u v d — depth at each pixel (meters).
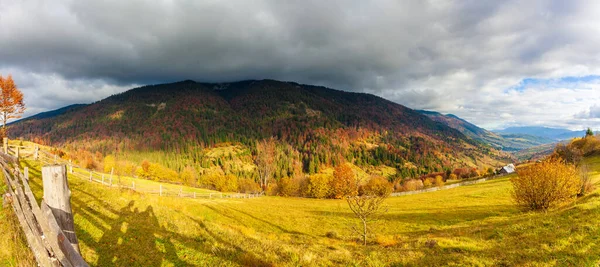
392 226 30.62
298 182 87.81
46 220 4.80
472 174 145.12
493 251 13.36
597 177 46.12
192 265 10.61
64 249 4.57
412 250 15.12
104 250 10.73
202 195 48.44
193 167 195.00
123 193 21.06
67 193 5.39
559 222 17.02
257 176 188.88
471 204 41.91
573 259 11.14
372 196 26.33
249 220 30.03
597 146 88.94
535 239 14.45
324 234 27.28
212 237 15.13
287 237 23.05
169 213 18.38
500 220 25.94
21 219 6.37
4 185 13.57
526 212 29.42
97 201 16.86
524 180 29.45
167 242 12.53
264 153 115.62
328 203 52.62
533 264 11.08
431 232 26.02
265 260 12.15
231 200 46.56
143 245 11.78
